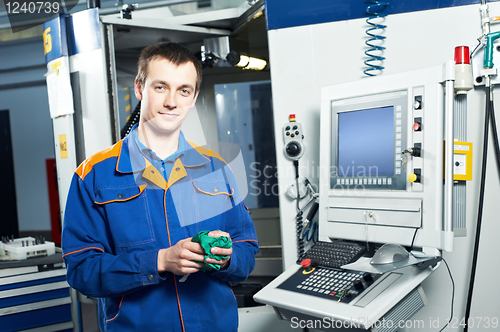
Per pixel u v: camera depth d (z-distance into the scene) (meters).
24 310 2.08
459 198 1.28
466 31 1.57
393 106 1.30
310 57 1.79
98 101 1.94
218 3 2.33
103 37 1.91
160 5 2.41
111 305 1.03
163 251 0.94
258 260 2.52
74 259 0.97
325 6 1.75
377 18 1.68
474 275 1.50
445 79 1.17
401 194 1.26
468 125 1.58
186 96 0.90
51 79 2.11
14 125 5.05
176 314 1.02
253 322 1.96
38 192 5.04
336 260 1.34
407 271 1.20
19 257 2.12
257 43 2.59
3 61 4.97
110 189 1.00
